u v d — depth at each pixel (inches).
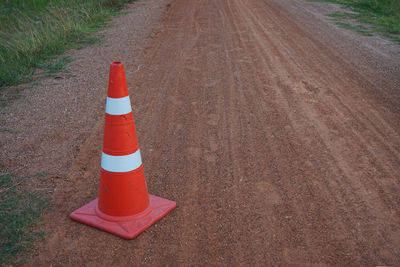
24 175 134.5
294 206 120.4
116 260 97.3
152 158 148.8
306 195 126.2
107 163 106.9
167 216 115.6
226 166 143.7
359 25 430.6
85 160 146.0
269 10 512.1
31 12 403.9
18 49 281.1
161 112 192.1
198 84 231.8
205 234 107.5
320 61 287.7
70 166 141.5
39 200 120.4
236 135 168.6
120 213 109.2
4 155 147.9
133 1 578.6
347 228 110.4
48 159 145.9
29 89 221.9
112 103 103.7
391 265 96.7
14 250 98.7
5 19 378.9
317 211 118.0
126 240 104.9
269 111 194.1
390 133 173.9
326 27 415.8
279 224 112.0
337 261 97.9
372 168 143.6
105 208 110.2
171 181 133.8
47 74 247.6
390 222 113.3
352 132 173.6
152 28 390.9
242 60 281.7
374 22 443.2
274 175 137.9
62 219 112.8
